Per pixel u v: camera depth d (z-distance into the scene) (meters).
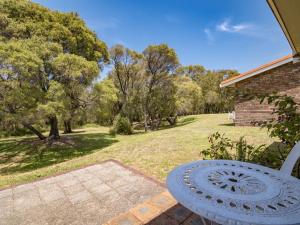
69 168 3.96
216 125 9.06
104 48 12.42
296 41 2.49
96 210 2.25
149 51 13.95
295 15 1.66
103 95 8.83
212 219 0.86
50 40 8.91
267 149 2.62
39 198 2.59
